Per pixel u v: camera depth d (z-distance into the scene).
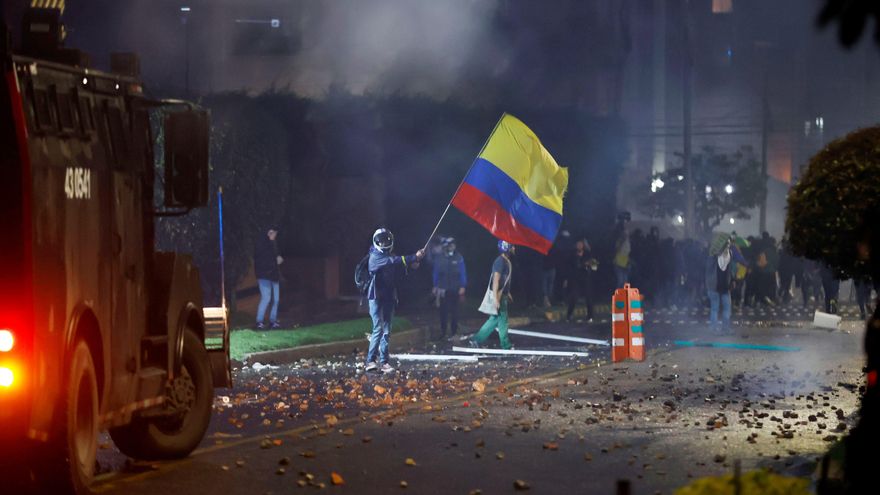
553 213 45.97
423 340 61.78
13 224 18.55
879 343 15.12
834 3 12.84
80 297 20.48
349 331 56.84
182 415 25.38
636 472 23.80
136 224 23.56
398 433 28.84
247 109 67.06
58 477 19.75
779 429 28.86
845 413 32.00
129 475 23.48
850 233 29.17
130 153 23.34
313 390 37.75
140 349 23.62
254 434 28.86
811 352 51.69
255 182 63.94
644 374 42.84
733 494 11.99
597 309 86.31
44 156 19.31
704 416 31.70
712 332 64.12
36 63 19.34
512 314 76.25
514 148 45.28
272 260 60.38
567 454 25.86
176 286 24.88
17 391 18.36
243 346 48.88
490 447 26.77
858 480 15.04
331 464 24.69
